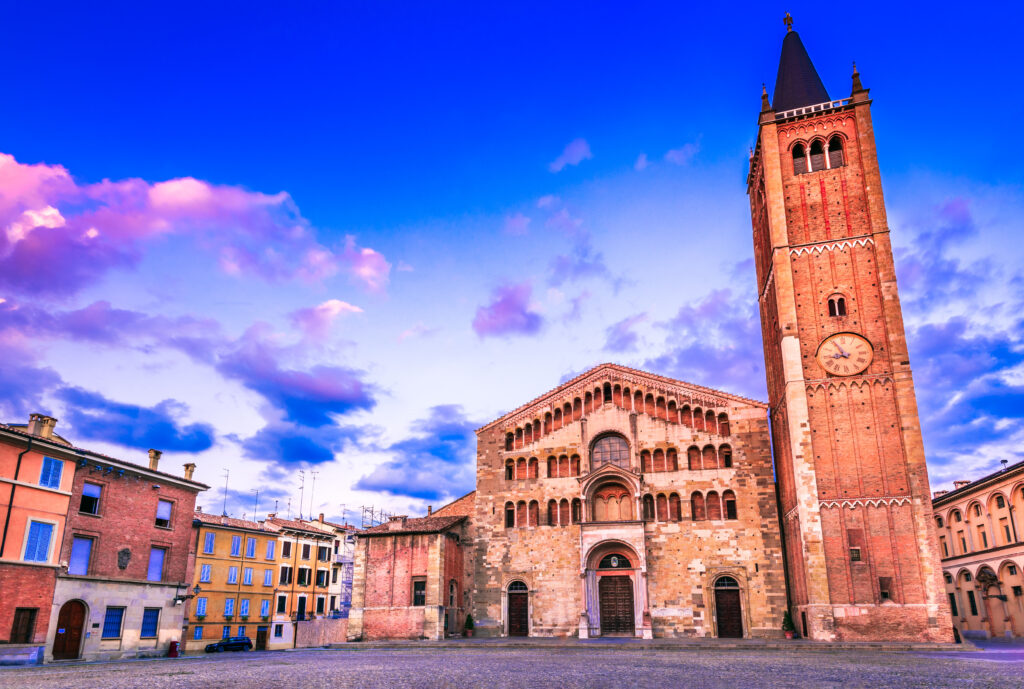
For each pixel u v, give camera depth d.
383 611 62.56
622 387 67.44
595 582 62.28
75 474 52.25
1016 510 65.00
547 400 69.25
